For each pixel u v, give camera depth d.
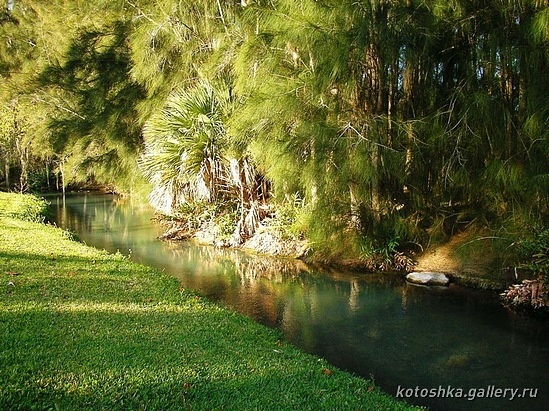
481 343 4.86
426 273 7.12
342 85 7.04
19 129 18.38
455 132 6.77
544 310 5.71
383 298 6.36
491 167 6.15
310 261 8.29
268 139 6.98
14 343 3.36
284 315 5.68
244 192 9.95
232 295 6.49
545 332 5.15
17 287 4.82
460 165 6.83
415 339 4.96
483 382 4.03
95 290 5.09
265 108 6.71
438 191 7.61
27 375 2.89
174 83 10.92
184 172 9.70
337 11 6.48
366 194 7.41
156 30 10.15
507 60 6.41
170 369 3.25
